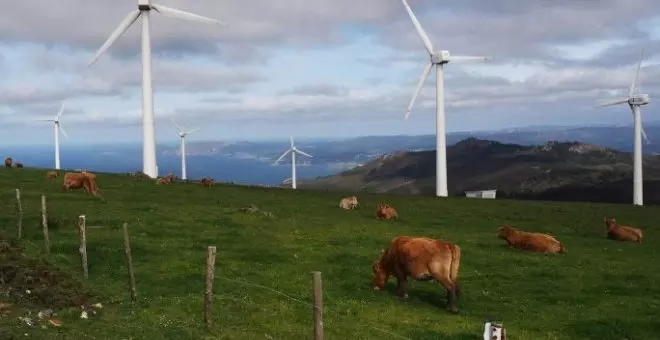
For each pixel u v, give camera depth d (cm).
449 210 5138
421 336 1656
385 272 2153
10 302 1595
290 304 1916
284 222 3688
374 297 2066
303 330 1633
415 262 2003
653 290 2291
